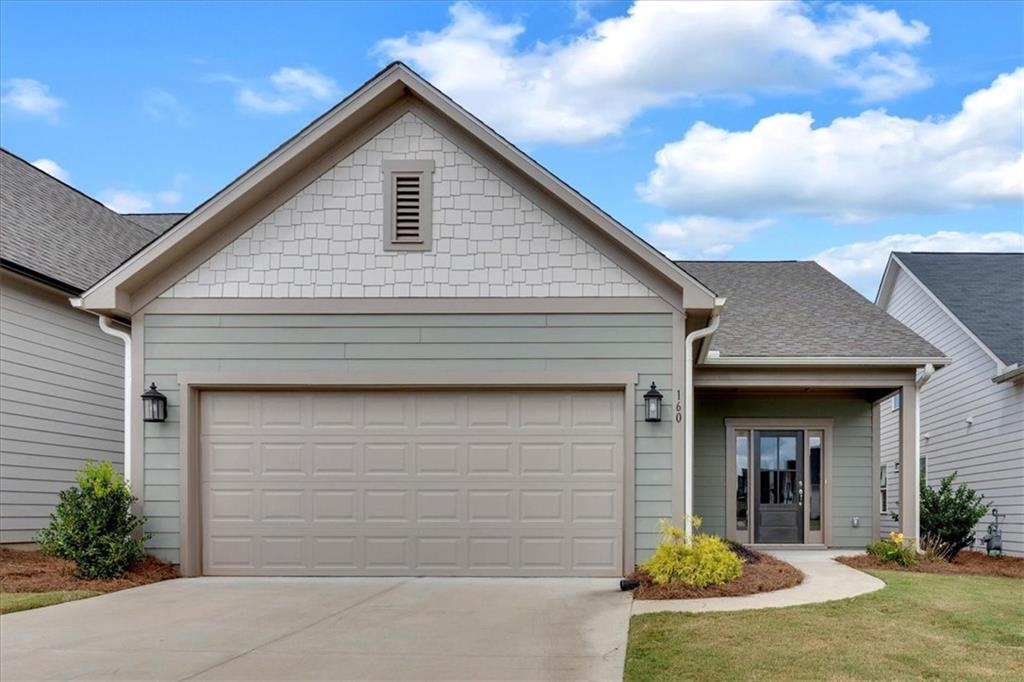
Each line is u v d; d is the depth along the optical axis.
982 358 16.77
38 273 13.11
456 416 10.66
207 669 6.33
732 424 15.64
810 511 15.57
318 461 10.72
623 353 10.41
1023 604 8.53
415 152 10.76
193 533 10.58
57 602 8.79
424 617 8.04
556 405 10.59
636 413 10.35
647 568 9.62
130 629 7.59
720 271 18.47
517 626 7.64
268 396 10.82
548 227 10.61
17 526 12.97
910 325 20.64
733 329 14.89
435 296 10.61
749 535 15.53
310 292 10.69
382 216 10.72
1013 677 5.89
